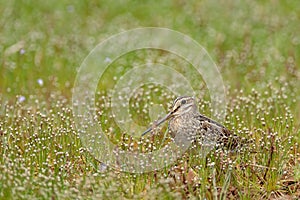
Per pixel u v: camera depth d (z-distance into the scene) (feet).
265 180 95.81
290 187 95.71
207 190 90.94
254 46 161.68
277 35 168.25
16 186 86.94
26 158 95.40
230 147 97.76
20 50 152.35
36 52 155.33
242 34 170.19
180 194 88.28
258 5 193.98
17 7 189.88
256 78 140.26
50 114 112.27
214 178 89.76
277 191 95.20
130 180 92.43
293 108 120.88
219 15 186.29
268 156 97.60
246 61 151.43
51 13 188.75
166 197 88.07
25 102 128.47
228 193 92.53
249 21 181.16
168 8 193.77
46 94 130.72
